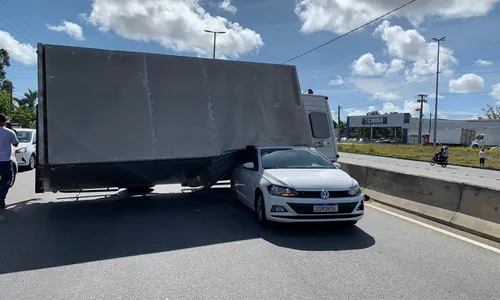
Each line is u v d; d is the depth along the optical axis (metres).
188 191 10.11
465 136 60.06
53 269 4.36
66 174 6.96
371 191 9.18
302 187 5.89
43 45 6.99
